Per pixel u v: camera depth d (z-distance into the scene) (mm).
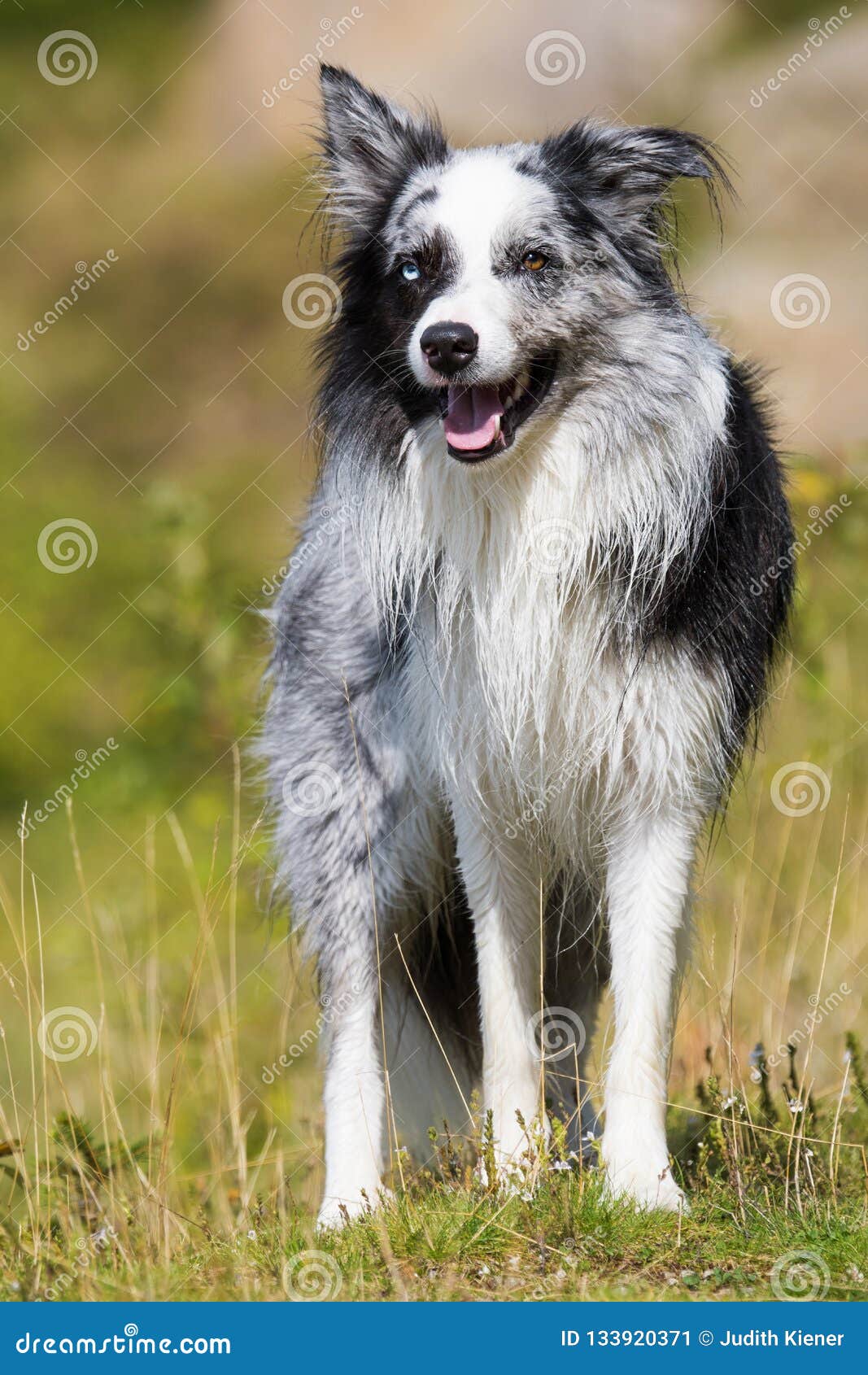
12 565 22922
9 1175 8406
